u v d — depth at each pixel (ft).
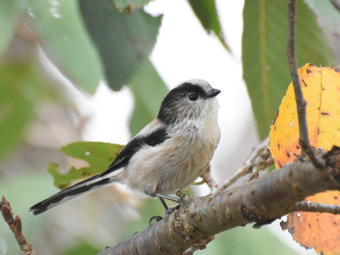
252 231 30.25
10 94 36.86
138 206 39.91
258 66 25.03
